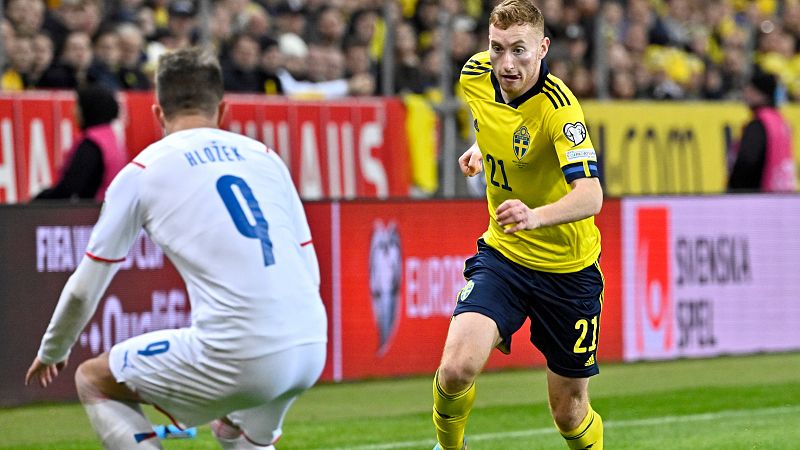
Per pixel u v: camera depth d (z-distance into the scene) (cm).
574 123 1477
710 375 2911
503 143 1551
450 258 2959
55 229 2489
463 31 3788
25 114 3027
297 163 3359
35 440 2105
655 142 3881
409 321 2900
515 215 1338
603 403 2500
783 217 3322
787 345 3331
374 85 3728
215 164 1271
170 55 1327
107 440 1261
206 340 1230
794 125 4075
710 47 4800
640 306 3117
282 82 3622
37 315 2466
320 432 2173
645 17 4428
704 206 3206
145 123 3148
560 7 3934
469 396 1530
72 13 3334
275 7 3916
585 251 1578
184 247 1242
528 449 2016
